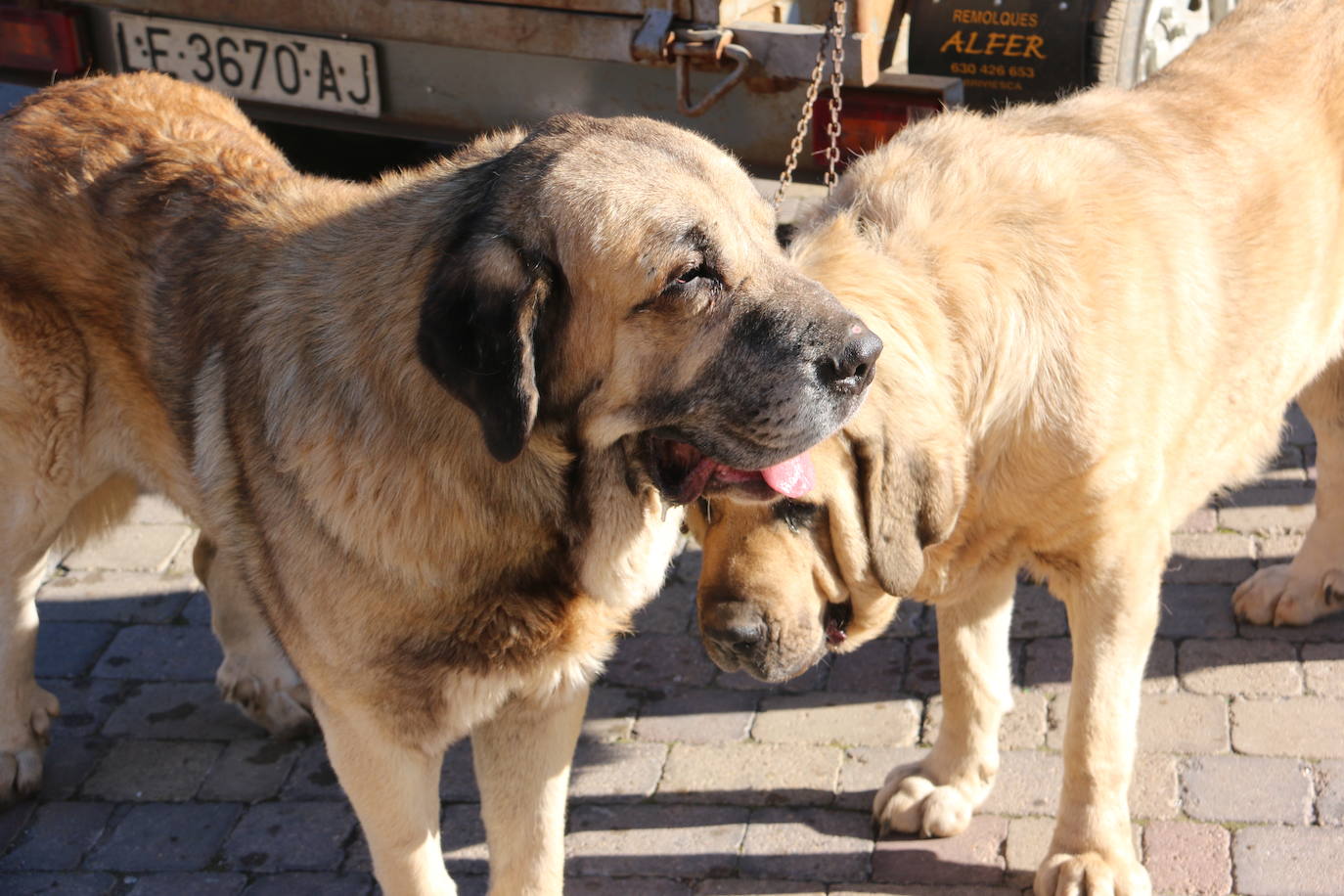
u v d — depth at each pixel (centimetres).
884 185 292
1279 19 325
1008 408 281
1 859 314
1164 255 291
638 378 264
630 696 336
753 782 318
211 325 289
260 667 329
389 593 273
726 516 281
